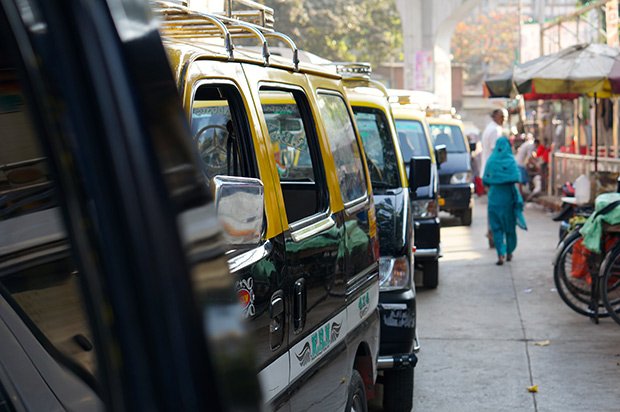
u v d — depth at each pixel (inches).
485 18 3558.1
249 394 60.5
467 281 534.0
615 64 599.8
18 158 54.8
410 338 283.9
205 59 142.6
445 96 1429.6
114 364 53.3
